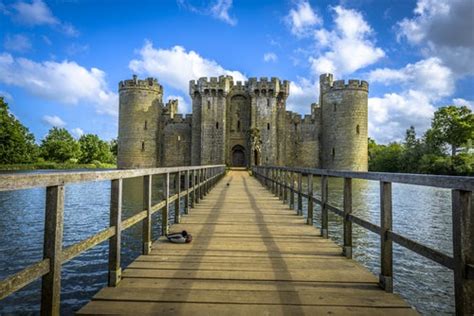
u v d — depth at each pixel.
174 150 60.50
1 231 16.20
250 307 3.76
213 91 55.81
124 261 11.77
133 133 58.28
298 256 5.75
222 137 55.28
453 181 2.87
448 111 61.50
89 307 3.70
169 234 6.81
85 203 26.17
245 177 32.84
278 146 57.19
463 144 58.84
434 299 9.41
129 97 58.56
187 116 60.62
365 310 3.71
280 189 13.97
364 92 56.00
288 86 57.69
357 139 55.28
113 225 4.38
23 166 68.38
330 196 30.27
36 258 12.07
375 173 4.50
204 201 13.27
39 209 22.77
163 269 4.99
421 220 20.66
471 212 2.81
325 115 58.12
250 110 57.22
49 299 2.88
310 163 59.44
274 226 8.33
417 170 57.88
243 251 6.04
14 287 2.42
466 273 2.75
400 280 10.70
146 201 5.78
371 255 13.24
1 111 64.56
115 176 4.22
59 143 91.88
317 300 3.96
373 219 20.80
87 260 11.96
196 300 3.91
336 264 5.32
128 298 3.94
